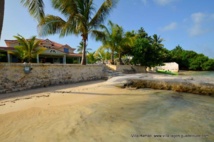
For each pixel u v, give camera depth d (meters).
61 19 13.83
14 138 3.65
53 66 11.49
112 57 21.73
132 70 22.41
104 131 4.07
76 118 4.93
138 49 22.86
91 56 29.70
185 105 6.96
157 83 11.82
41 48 18.77
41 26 12.36
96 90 10.10
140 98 8.15
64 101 7.09
